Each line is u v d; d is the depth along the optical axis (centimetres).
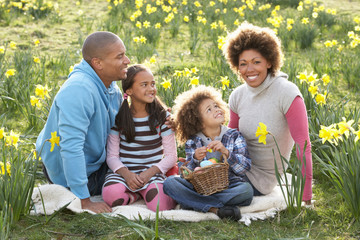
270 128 315
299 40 845
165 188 309
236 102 340
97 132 320
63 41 838
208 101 320
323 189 355
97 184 343
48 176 339
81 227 278
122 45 318
